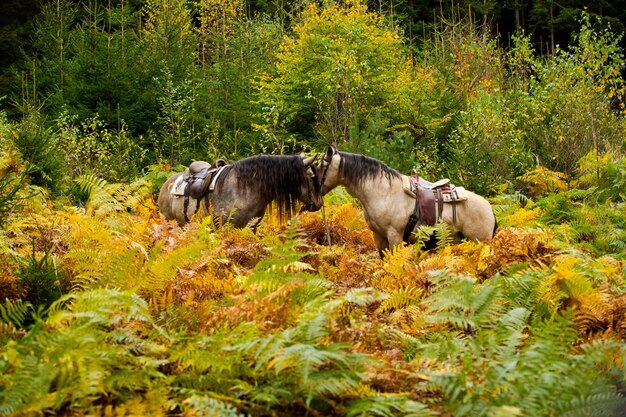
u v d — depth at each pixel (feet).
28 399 10.30
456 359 13.30
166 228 24.67
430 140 61.72
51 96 61.11
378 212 26.96
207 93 65.21
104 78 60.08
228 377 12.01
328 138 58.34
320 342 12.76
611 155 44.60
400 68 74.02
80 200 37.88
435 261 20.07
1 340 13.35
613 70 59.77
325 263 22.94
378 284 19.51
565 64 57.88
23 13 92.84
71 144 48.60
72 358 11.32
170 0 88.58
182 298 16.99
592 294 16.88
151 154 59.26
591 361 11.14
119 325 14.17
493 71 75.82
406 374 12.35
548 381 10.52
